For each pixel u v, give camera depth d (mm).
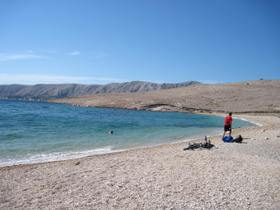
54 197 9953
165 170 13656
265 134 28812
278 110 97438
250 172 13398
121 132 33250
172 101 116938
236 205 9445
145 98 124750
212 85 149000
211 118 70062
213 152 18391
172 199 9852
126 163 15227
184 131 36281
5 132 29422
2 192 10445
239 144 21891
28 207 9070
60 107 102125
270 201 9852
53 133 30016
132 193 10398
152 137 29156
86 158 16734
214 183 11633
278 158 16719
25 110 75875
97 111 86000
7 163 15922
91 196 10078
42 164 15070
